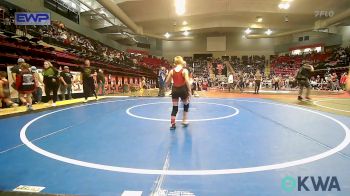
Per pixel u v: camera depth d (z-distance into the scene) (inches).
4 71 375.9
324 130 213.9
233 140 181.2
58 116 291.4
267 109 354.0
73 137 191.2
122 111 334.3
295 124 241.4
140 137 191.0
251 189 102.9
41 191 101.6
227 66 1784.0
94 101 470.6
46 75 381.4
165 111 334.6
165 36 1697.8
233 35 1926.7
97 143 174.1
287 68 1582.2
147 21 1249.4
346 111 329.7
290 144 169.8
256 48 1920.5
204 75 1715.1
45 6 836.6
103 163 133.9
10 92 381.7
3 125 238.1
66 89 501.0
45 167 128.1
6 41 432.1
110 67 831.7
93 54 836.0
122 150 157.4
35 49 485.1
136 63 1233.4
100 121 259.1
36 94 411.5
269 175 117.1
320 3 1057.5
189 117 285.1
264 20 1354.6
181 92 223.6
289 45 1791.3
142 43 1860.2
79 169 125.3
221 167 127.5
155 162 135.2
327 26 1172.5
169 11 1160.2
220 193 99.7
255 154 148.3
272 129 218.5
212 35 1923.0
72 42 779.4
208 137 190.4
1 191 100.8
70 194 99.0
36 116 291.3
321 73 1299.2
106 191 101.8
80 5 998.4
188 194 99.0
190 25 1446.9
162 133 204.4
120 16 944.9
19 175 117.8
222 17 1393.9
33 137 191.2
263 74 1690.5
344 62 1154.7
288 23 1400.1
